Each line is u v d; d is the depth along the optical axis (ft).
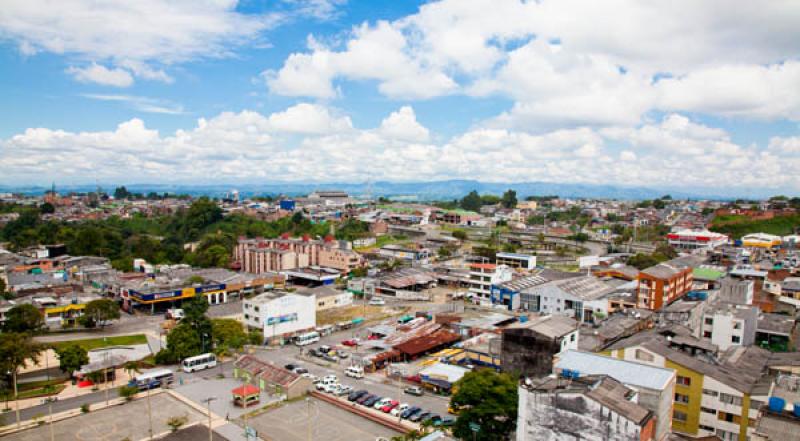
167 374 353.72
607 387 199.93
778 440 178.81
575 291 561.84
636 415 181.27
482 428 246.68
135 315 565.53
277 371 348.79
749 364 293.43
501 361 321.73
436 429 266.57
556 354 285.43
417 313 563.89
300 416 301.43
